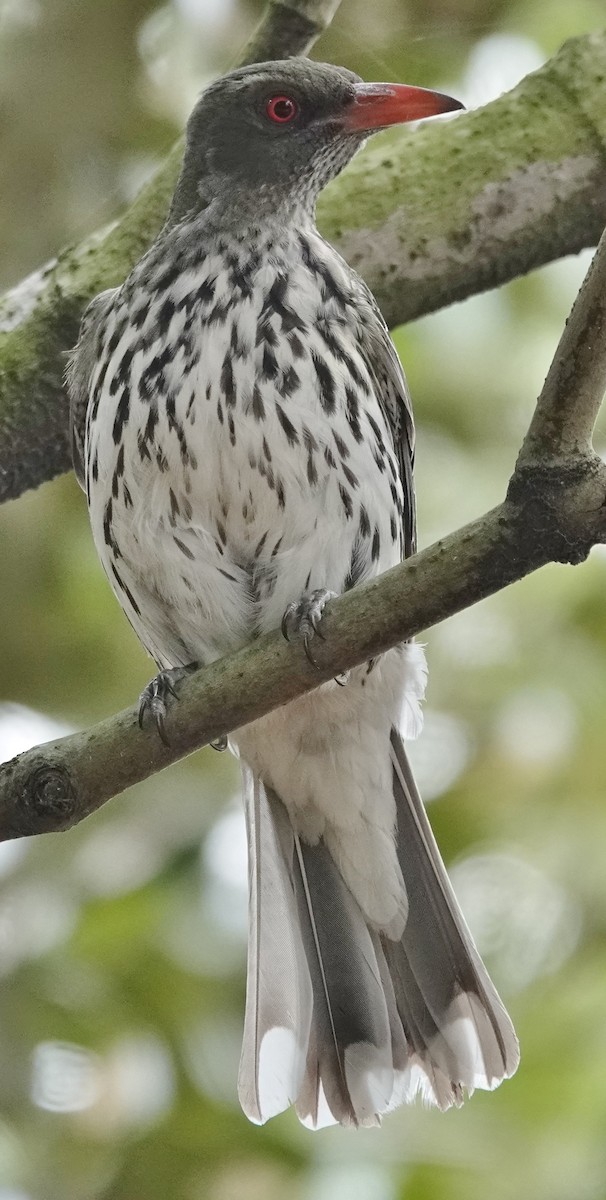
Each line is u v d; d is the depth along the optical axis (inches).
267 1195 446.0
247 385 337.7
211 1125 464.1
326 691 359.3
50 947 479.5
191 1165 459.2
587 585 496.4
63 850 492.1
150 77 457.4
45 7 446.9
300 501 342.3
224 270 347.6
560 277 515.5
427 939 358.0
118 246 354.9
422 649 377.1
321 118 367.2
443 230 342.0
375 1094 341.7
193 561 349.4
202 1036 477.4
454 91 470.3
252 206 356.8
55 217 455.8
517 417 510.9
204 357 339.0
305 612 287.3
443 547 275.3
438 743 513.3
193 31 458.3
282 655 285.4
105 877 490.9
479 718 509.0
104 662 499.5
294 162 363.3
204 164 363.6
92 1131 464.1
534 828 500.1
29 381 344.2
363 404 348.8
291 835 370.3
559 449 265.3
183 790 506.0
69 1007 475.5
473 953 352.5
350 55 457.1
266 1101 339.3
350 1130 435.2
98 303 347.3
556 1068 439.2
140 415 340.2
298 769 367.6
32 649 497.7
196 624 358.3
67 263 353.1
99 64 449.4
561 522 266.2
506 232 341.1
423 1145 433.7
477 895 498.0
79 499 498.6
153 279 348.8
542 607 499.8
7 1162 451.5
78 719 496.4
